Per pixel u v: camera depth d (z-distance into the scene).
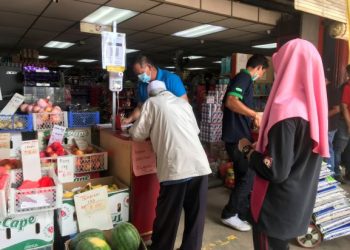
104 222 2.38
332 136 4.34
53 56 12.17
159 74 2.90
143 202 2.65
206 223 3.20
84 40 8.35
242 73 2.95
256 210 1.67
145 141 2.56
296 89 1.54
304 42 1.58
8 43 8.95
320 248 2.75
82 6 4.92
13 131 2.72
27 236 2.03
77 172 2.64
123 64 2.88
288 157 1.46
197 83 8.72
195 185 2.32
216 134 4.74
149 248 2.48
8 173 2.15
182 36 7.48
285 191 1.57
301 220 1.62
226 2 5.02
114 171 2.83
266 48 8.88
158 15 5.38
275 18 5.47
